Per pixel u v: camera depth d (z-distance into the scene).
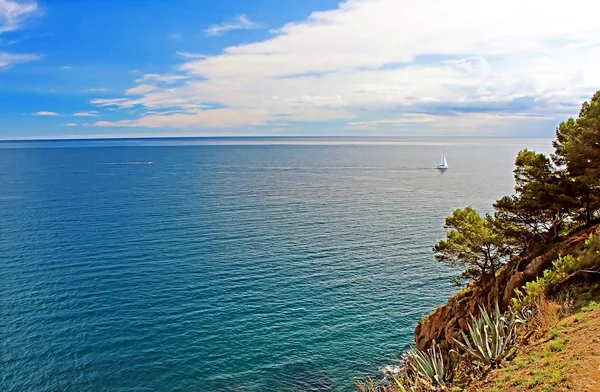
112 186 133.50
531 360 11.30
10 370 32.31
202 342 36.47
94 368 32.81
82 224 77.06
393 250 61.31
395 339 37.28
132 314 41.06
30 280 49.16
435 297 45.28
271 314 41.31
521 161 29.30
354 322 40.00
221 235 69.38
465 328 25.06
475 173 174.38
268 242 65.25
